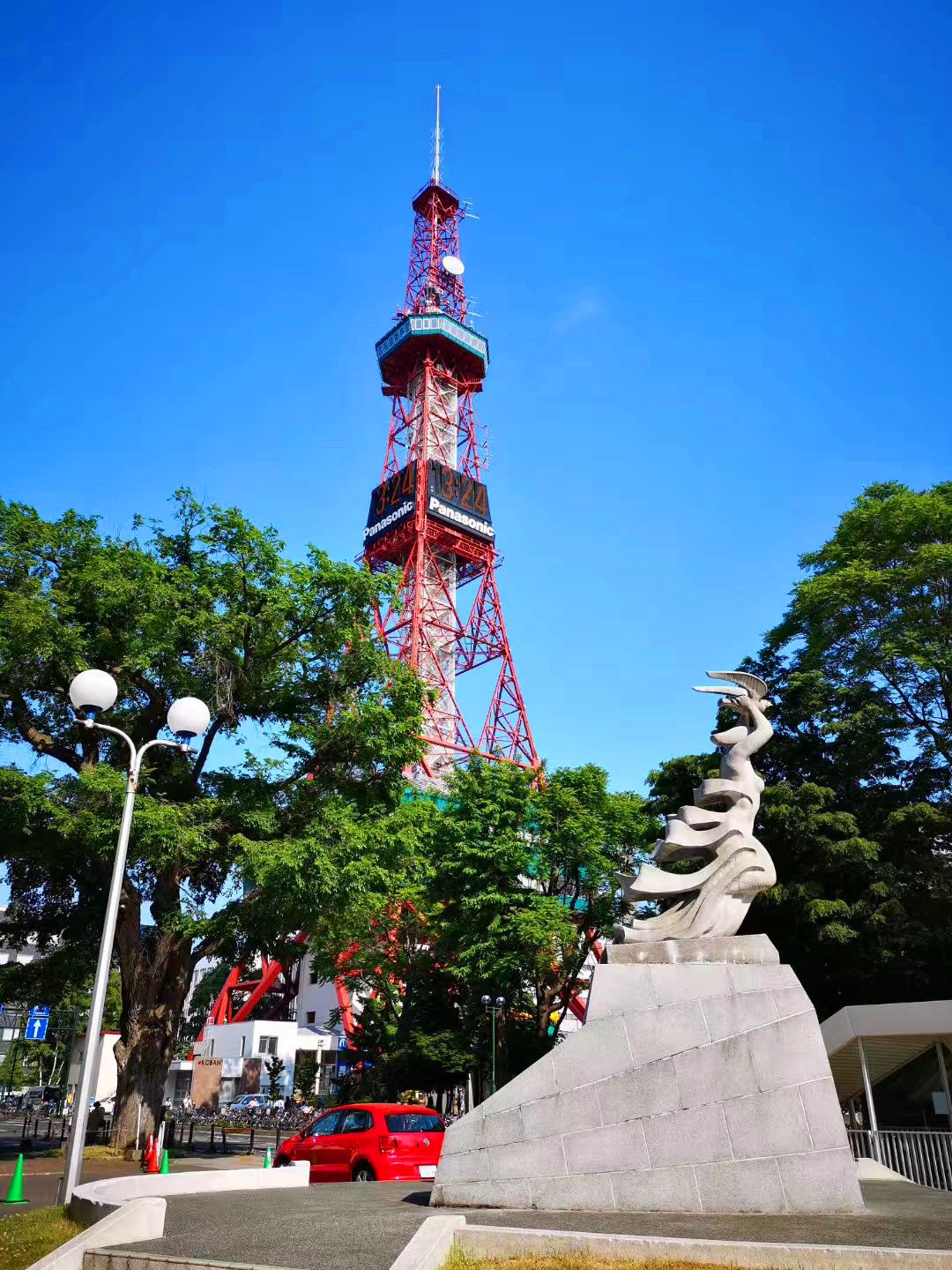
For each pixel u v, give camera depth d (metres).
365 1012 56.00
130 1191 15.30
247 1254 10.30
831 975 32.47
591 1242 9.70
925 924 31.78
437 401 111.00
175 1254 10.39
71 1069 42.62
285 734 33.34
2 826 29.14
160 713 32.69
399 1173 19.92
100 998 16.86
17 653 28.03
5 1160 29.19
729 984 13.73
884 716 34.44
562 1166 12.82
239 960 36.31
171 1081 89.06
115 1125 31.48
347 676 34.00
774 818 32.31
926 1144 20.20
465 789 47.66
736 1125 12.73
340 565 33.09
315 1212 13.17
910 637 34.62
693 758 38.25
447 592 97.88
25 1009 45.59
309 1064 73.31
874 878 31.70
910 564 36.22
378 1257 9.98
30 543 30.61
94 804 27.94
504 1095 13.34
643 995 13.73
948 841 33.75
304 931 34.31
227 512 32.28
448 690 89.81
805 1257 9.11
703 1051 13.18
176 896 32.88
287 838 29.84
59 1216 14.03
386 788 34.59
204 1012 96.50
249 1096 74.25
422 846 36.09
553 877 48.16
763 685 16.58
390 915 47.59
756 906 32.72
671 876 15.17
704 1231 10.59
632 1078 13.13
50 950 40.31
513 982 44.03
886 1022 22.19
